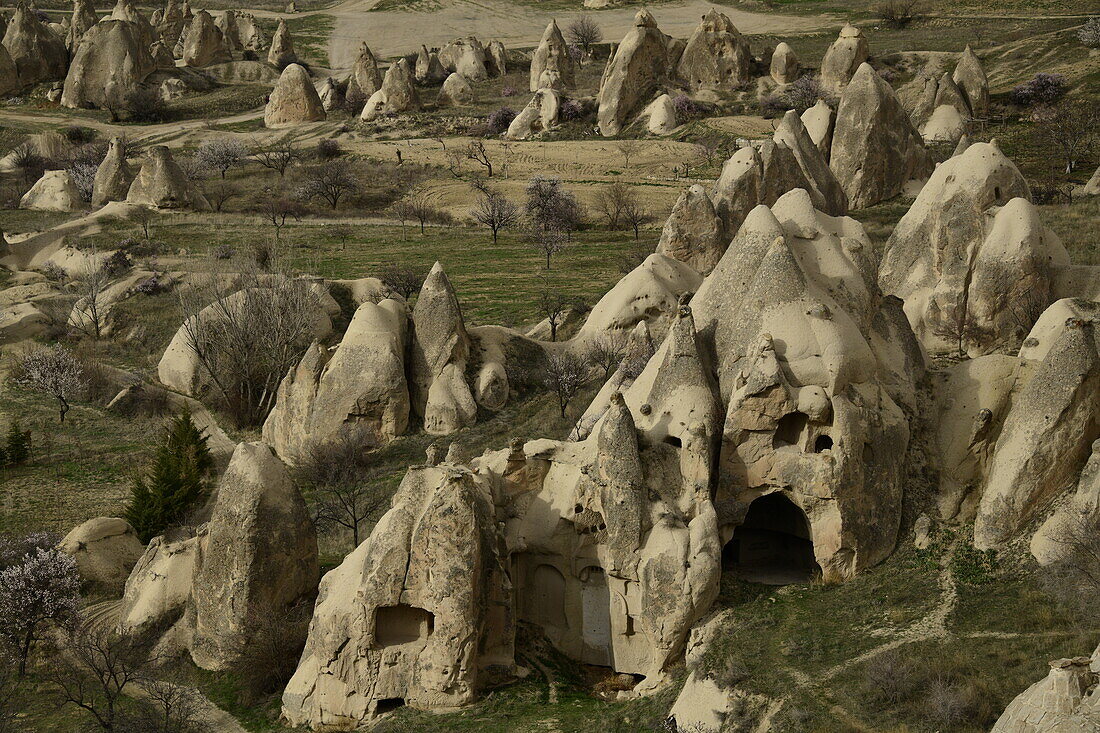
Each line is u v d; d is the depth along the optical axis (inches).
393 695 1656.0
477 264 4143.7
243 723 1711.4
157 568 1996.8
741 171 3486.7
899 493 1784.0
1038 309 2316.7
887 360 1918.1
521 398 2952.8
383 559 1658.5
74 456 2918.3
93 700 1788.9
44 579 1993.1
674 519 1692.9
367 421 2797.7
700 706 1536.7
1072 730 1181.1
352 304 3501.5
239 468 1876.2
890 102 4222.4
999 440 1758.1
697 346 1817.2
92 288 3688.5
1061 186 4190.5
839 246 2007.9
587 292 3732.8
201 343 3272.6
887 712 1422.2
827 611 1659.7
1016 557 1665.8
